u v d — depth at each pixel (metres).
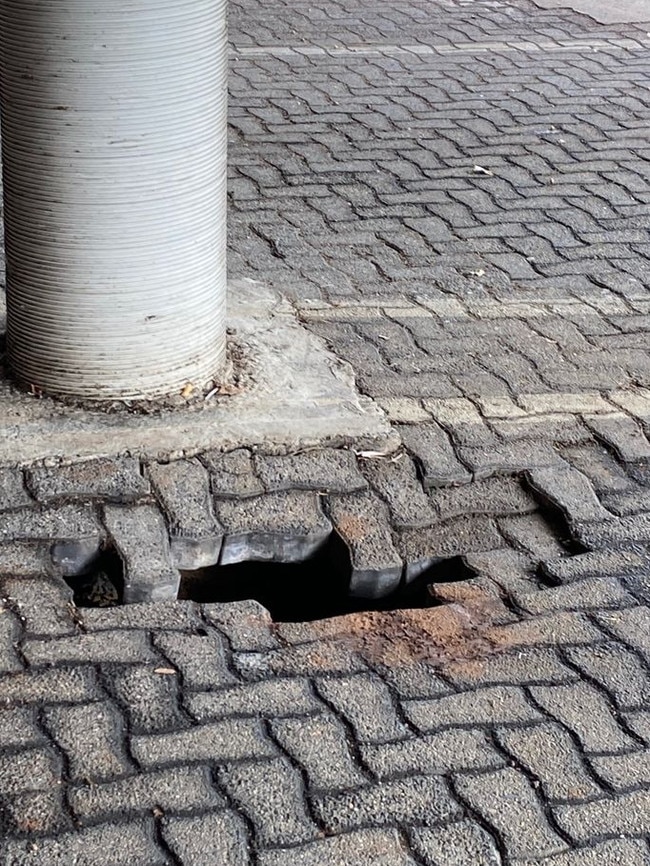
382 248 4.33
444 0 8.39
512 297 4.04
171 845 2.16
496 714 2.47
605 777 2.35
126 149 2.90
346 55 6.85
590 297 4.08
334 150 5.25
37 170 2.93
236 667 2.54
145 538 2.82
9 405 3.14
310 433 3.15
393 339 3.71
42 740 2.34
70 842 2.16
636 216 4.72
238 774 2.30
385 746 2.38
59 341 3.11
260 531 2.89
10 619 2.60
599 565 2.90
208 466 3.03
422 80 6.43
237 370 3.39
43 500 2.88
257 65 6.54
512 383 3.54
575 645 2.66
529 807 2.28
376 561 2.86
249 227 4.43
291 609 2.94
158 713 2.42
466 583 2.82
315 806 2.25
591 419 3.40
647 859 2.20
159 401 3.20
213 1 2.94
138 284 3.05
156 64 2.86
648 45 7.45
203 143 3.01
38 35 2.81
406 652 2.62
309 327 3.73
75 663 2.51
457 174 5.05
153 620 2.65
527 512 3.08
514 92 6.29
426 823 2.24
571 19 8.01
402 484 3.09
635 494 3.14
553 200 4.83
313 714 2.44
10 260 3.12
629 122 5.87
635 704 2.52
